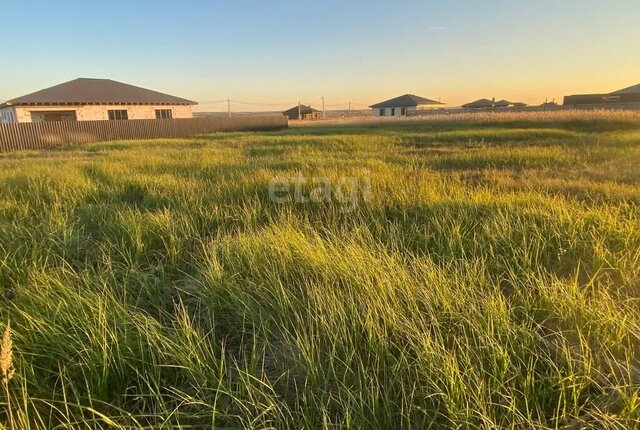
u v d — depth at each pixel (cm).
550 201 533
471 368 204
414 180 705
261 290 312
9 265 369
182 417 202
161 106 3528
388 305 261
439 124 3244
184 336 247
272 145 1591
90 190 695
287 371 216
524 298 290
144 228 473
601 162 967
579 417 194
